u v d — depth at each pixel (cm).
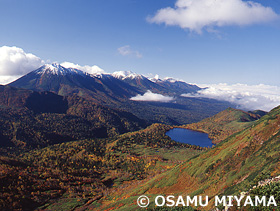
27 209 13100
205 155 9862
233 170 6431
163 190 9600
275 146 5653
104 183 19438
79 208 13375
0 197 12888
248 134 8350
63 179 18388
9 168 16950
